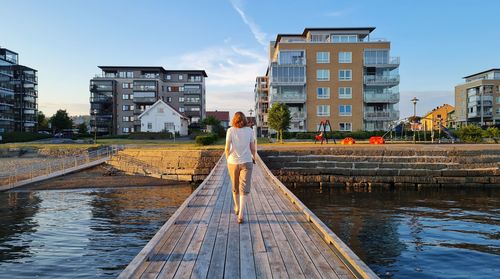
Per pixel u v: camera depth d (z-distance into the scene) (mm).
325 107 58344
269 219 8133
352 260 5066
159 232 6496
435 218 14016
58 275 8281
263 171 18547
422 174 23656
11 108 75188
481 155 24172
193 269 5051
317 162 25328
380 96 58156
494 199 18562
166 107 67938
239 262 5336
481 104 82000
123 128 82188
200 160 27328
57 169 29453
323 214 14875
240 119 7445
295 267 5117
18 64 79938
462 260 9203
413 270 8555
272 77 58094
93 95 80062
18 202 18188
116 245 10633
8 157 36000
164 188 23500
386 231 12102
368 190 22562
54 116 82000
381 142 35188
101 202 18094
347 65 58250
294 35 65812
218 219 8133
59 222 13688
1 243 10852
